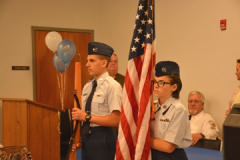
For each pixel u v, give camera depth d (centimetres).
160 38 495
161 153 158
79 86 221
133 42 153
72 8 611
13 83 556
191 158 306
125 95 153
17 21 558
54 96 595
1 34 545
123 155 151
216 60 406
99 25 641
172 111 158
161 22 491
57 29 595
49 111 364
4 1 547
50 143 366
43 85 583
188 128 164
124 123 152
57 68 520
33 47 571
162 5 488
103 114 221
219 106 403
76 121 217
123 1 577
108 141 216
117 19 594
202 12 422
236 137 53
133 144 153
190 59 445
